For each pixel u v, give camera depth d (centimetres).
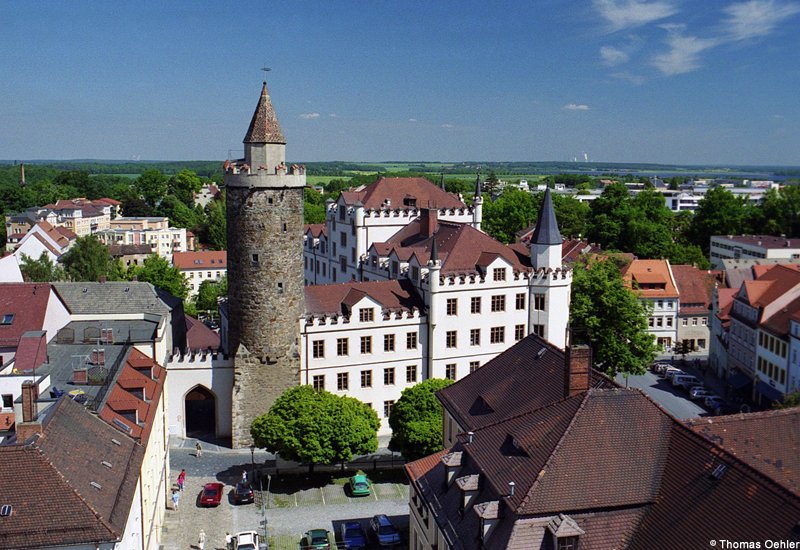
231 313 7575
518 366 4806
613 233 16400
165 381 6231
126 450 4094
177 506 6047
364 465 6894
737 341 10094
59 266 13088
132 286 7762
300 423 6334
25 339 5553
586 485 3312
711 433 3728
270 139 7231
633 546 3173
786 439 3756
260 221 7281
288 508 6084
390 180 10825
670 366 10831
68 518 3184
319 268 12088
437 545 3959
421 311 8094
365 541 5372
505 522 3294
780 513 2820
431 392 6462
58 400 4091
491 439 3925
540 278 8400
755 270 12000
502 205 18088
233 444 7462
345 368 7831
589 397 3625
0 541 3073
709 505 3078
